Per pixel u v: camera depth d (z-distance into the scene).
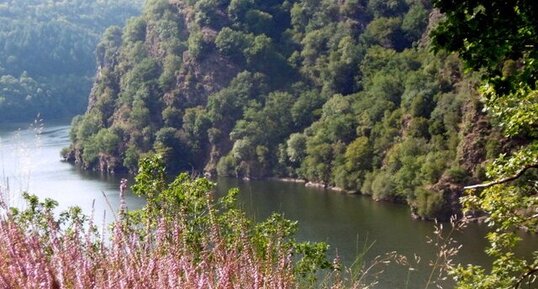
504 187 12.96
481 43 7.69
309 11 120.12
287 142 87.88
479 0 7.57
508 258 12.66
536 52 7.59
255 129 93.12
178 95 110.69
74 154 96.62
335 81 102.50
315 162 80.25
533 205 12.52
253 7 122.12
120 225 3.48
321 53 110.81
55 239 3.09
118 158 96.75
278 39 119.94
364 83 98.44
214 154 99.25
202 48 112.81
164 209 4.23
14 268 2.80
